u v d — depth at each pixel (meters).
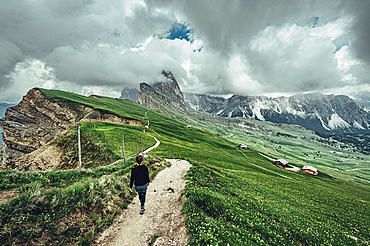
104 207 10.05
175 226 9.16
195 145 128.00
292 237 14.05
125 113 197.62
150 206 11.70
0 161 120.44
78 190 10.20
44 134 135.50
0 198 8.32
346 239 17.14
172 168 27.14
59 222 7.80
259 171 77.06
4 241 6.12
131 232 8.59
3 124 123.44
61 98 152.88
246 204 19.02
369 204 44.59
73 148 62.16
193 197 12.91
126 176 16.69
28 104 141.38
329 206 32.38
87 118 137.00
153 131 137.50
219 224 10.16
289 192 37.84
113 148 62.44
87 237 7.64
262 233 12.41
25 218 7.11
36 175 12.88
